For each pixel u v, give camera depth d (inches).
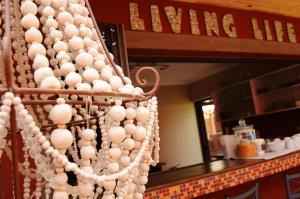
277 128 206.4
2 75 29.7
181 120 268.8
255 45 141.9
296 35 161.9
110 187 26.1
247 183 106.7
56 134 23.3
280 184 117.0
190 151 266.5
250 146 110.7
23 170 32.1
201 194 84.9
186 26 124.0
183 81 268.1
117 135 26.5
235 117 237.8
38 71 24.5
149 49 112.2
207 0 128.7
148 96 31.5
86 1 33.6
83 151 26.0
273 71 204.1
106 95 26.1
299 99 194.1
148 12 115.2
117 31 93.7
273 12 152.6
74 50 28.4
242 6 140.5
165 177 90.4
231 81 239.6
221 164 103.6
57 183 23.5
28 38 26.3
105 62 31.7
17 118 23.7
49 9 28.4
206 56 133.0
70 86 26.0
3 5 28.4
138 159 28.0
